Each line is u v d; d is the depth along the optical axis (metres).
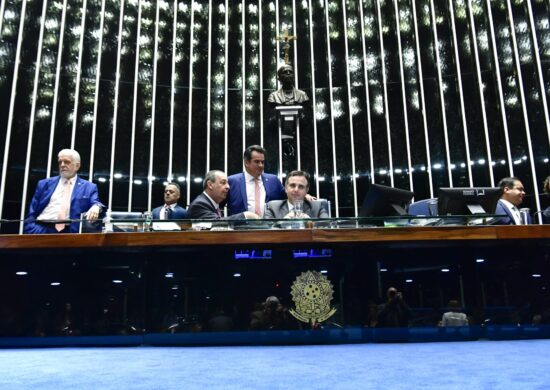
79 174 9.26
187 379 1.57
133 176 9.57
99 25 9.98
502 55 9.68
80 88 9.60
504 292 2.91
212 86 10.34
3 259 2.88
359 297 2.86
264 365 1.90
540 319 2.90
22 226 3.09
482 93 9.66
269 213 3.58
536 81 9.34
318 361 2.01
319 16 10.75
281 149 10.01
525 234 2.90
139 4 10.34
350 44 10.54
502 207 4.12
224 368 1.83
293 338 2.80
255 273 2.88
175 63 10.30
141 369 1.82
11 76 9.10
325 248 2.91
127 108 9.83
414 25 10.32
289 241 2.84
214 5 10.71
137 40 10.17
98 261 2.91
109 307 2.85
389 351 2.35
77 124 9.43
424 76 10.08
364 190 9.77
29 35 9.38
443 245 2.95
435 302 2.87
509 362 1.87
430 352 2.27
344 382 1.48
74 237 2.85
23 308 2.84
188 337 2.80
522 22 9.66
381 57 10.34
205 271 2.88
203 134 10.07
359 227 2.88
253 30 10.70
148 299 2.85
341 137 10.09
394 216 3.08
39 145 9.11
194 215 3.51
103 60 9.88
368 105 10.16
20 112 9.06
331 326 2.82
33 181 8.95
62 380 1.57
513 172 9.19
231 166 9.98
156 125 9.91
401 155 9.80
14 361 2.11
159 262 2.90
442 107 9.83
